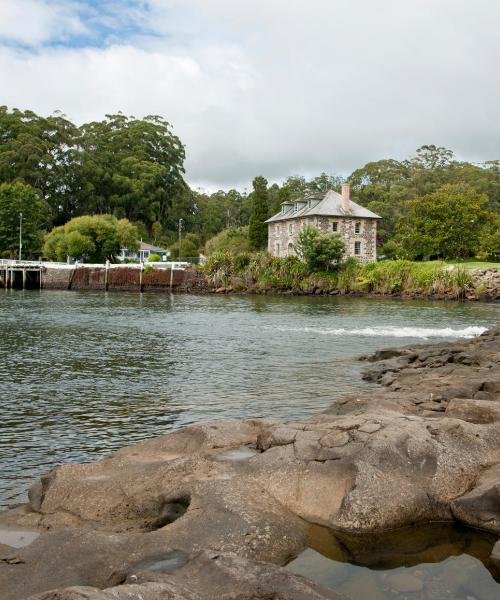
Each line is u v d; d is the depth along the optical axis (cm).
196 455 860
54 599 452
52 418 1419
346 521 702
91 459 1127
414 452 784
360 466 755
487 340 2398
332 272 7006
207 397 1644
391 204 10156
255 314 4294
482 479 759
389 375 1884
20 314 4100
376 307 5009
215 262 7438
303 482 759
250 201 15950
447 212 7269
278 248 8188
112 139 14512
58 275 7838
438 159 12812
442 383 1602
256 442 933
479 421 1007
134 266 7556
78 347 2581
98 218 9181
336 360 2280
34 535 721
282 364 2184
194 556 582
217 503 704
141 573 547
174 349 2545
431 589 589
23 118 12962
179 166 15162
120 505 771
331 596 515
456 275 6128
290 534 673
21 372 2000
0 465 1088
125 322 3647
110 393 1692
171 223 14288
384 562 641
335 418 1027
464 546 674
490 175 11862
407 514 715
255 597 502
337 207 7425
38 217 10362
